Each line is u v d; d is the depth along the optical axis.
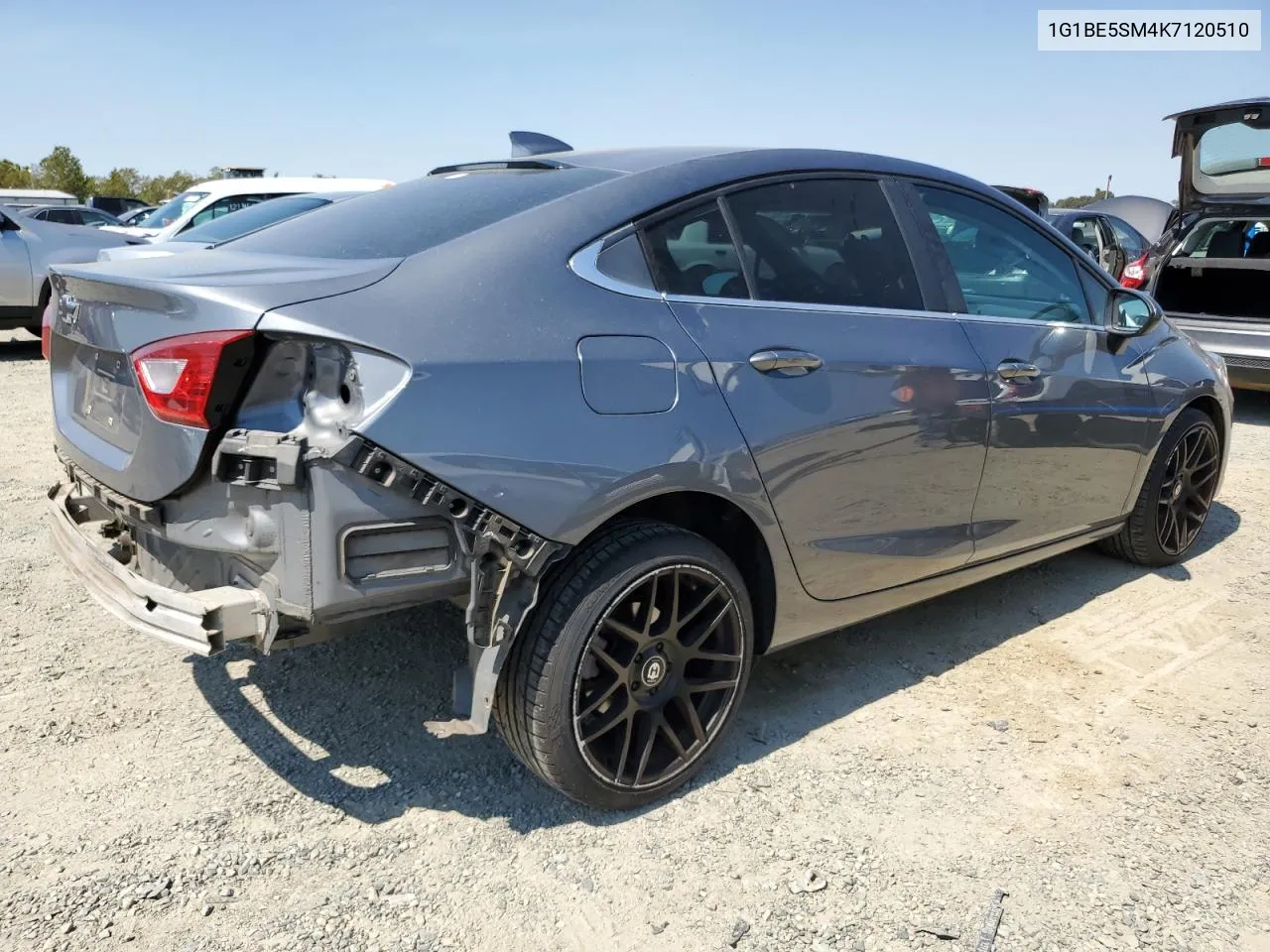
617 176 2.68
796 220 2.87
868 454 2.84
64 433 2.71
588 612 2.32
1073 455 3.63
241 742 2.82
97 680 3.14
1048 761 2.86
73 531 2.58
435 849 2.39
